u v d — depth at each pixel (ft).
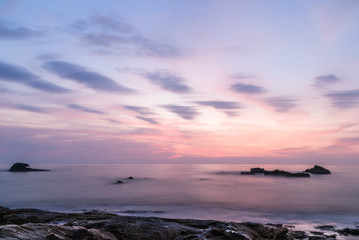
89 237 34.94
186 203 160.66
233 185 292.20
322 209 140.26
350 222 106.73
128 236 42.01
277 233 61.21
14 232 29.89
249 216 120.47
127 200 171.73
